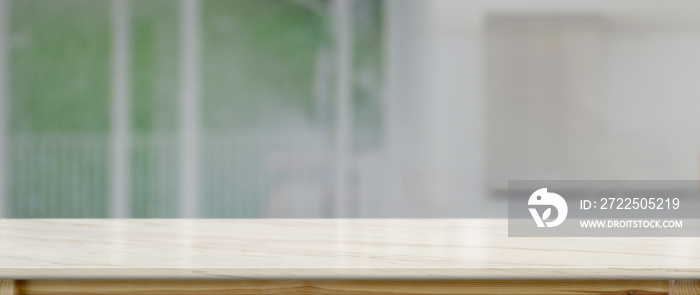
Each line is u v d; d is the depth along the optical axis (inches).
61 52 124.0
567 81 113.9
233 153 124.9
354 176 123.4
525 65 114.8
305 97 124.0
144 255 30.0
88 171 125.4
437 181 119.0
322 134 124.3
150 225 39.8
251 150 124.8
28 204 126.0
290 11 123.3
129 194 125.1
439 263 27.9
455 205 118.4
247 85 124.0
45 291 28.1
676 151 110.7
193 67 123.3
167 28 123.1
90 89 124.4
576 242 33.3
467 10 115.6
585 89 113.2
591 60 112.5
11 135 125.2
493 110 116.2
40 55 124.4
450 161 118.3
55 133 125.0
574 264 27.6
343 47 122.5
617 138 112.6
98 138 124.8
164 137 124.4
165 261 28.6
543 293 27.6
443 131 118.1
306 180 124.6
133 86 124.0
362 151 123.0
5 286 27.8
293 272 27.1
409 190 120.8
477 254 30.0
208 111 124.2
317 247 32.0
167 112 124.0
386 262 28.2
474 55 116.3
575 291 27.6
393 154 121.0
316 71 123.8
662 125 110.9
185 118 124.0
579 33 112.7
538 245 32.4
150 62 123.5
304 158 124.5
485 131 116.8
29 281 28.1
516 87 115.3
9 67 124.6
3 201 125.0
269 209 125.3
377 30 121.3
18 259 29.1
